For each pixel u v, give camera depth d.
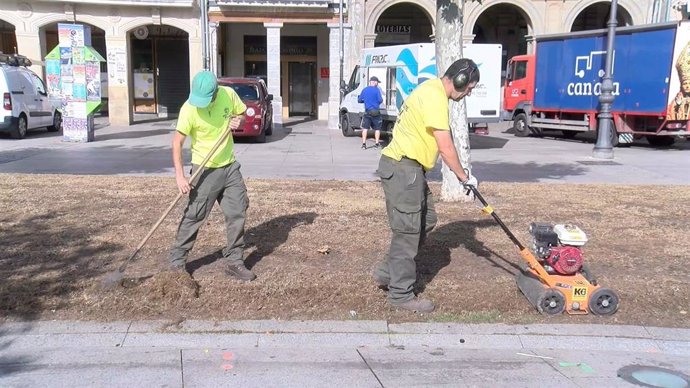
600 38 17.58
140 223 7.05
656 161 14.21
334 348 4.21
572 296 4.68
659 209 8.19
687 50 15.52
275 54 22.23
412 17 25.78
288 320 4.57
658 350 4.27
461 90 4.45
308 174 11.63
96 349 4.13
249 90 17.66
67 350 4.11
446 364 4.01
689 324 4.63
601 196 9.11
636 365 4.05
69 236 6.46
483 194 9.13
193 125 4.89
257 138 17.59
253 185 9.80
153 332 4.36
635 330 4.52
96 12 21.58
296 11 22.00
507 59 26.52
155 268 5.48
